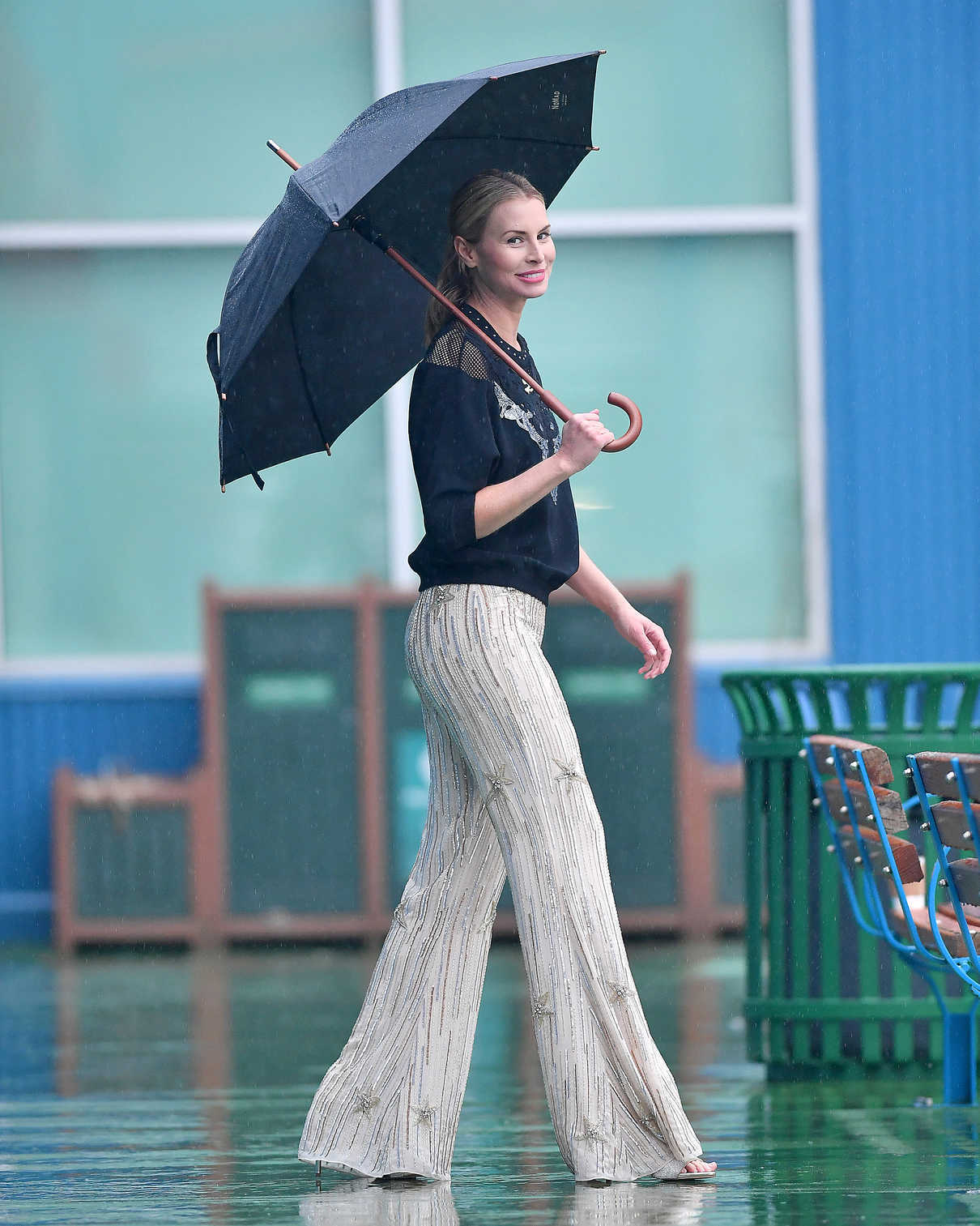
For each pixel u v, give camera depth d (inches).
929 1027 682.2
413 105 464.4
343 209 438.0
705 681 1385.3
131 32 1391.5
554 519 467.5
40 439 1397.6
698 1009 939.3
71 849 1275.8
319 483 1402.6
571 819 455.8
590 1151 457.4
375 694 1275.8
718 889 1259.8
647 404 1407.5
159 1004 1004.6
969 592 1385.3
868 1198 436.8
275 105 1397.6
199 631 1400.1
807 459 1396.4
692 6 1395.2
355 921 1269.7
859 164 1389.0
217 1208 443.5
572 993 455.5
